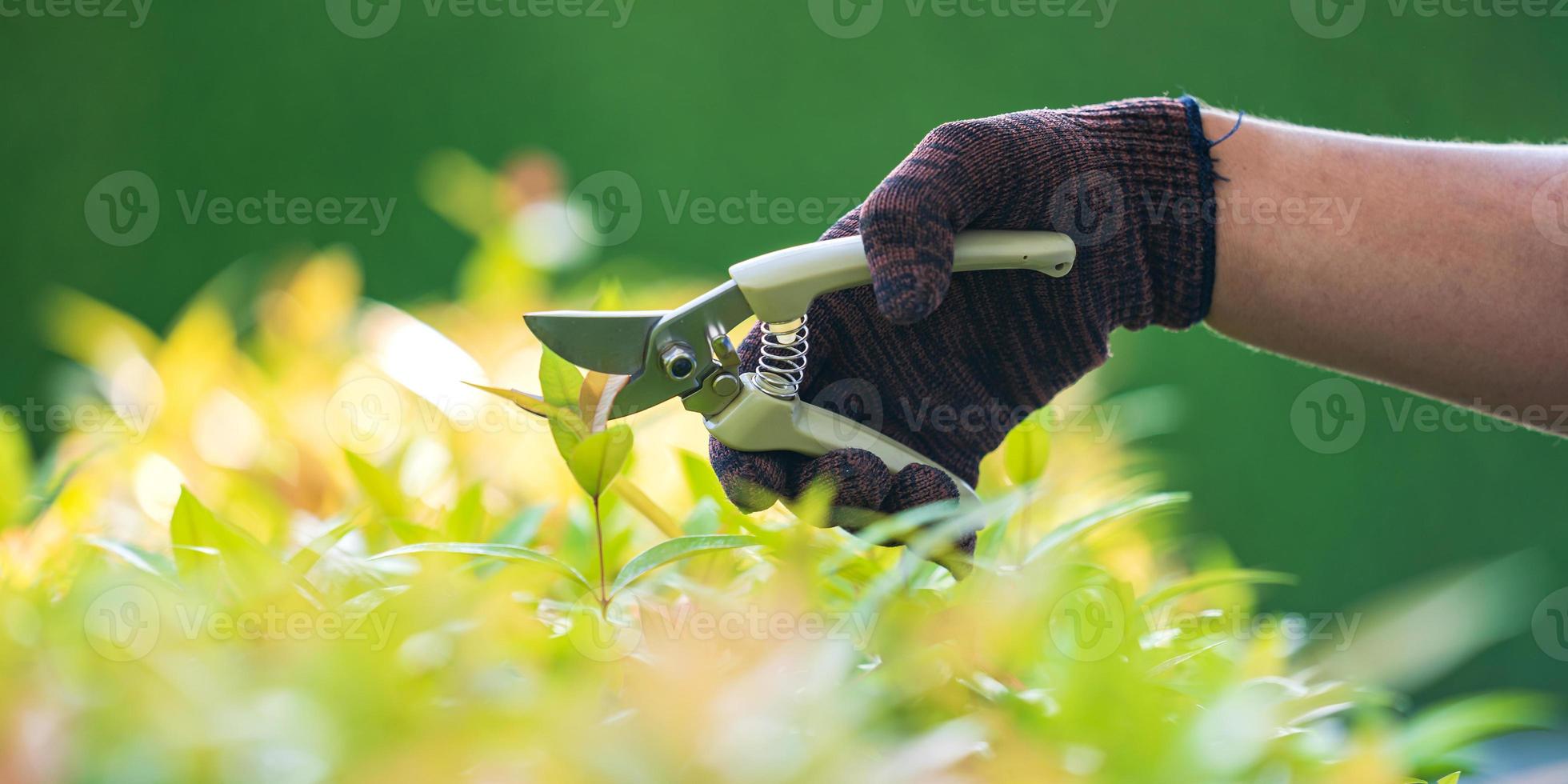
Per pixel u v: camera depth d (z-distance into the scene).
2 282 7.18
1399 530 7.49
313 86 7.70
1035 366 2.22
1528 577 6.60
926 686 2.04
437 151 7.89
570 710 1.89
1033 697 2.02
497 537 2.14
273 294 2.47
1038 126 2.20
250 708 1.83
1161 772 1.98
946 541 2.12
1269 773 2.00
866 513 2.17
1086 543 2.23
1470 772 2.07
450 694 1.97
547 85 8.02
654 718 1.87
